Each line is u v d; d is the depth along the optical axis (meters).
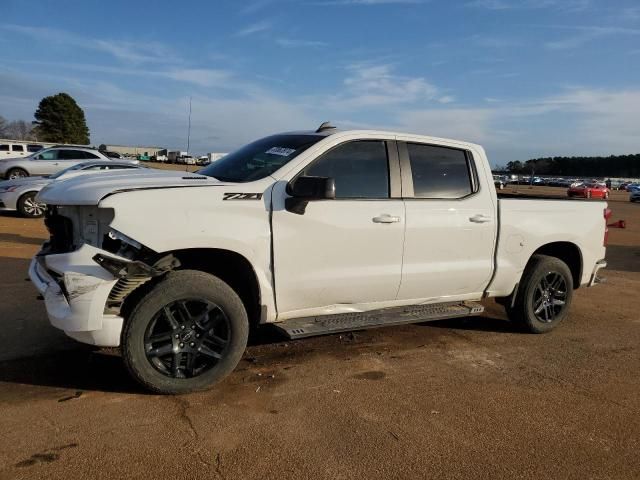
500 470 3.06
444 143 5.04
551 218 5.59
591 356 5.07
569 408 3.90
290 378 4.21
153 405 3.64
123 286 3.58
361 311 4.64
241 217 3.90
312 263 4.21
